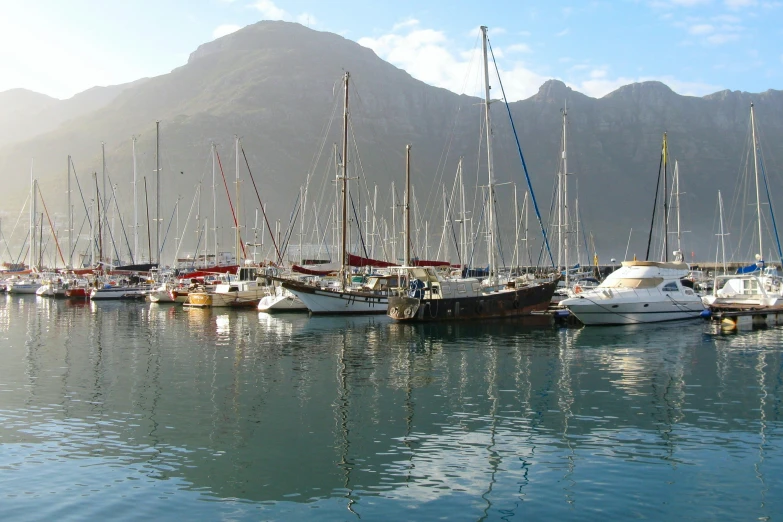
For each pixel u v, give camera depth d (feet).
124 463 53.16
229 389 80.43
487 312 155.84
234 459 53.98
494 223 171.12
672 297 148.87
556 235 378.12
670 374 88.28
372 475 50.21
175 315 188.44
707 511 43.37
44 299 272.10
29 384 83.92
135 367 96.32
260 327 150.10
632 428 62.03
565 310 151.33
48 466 52.47
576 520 42.24
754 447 56.13
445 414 67.67
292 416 67.26
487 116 172.45
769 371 90.02
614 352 107.45
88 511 44.04
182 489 47.78
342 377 87.76
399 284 169.99
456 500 45.44
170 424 64.39
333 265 204.33
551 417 66.23
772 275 177.17
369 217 429.38
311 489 47.62
